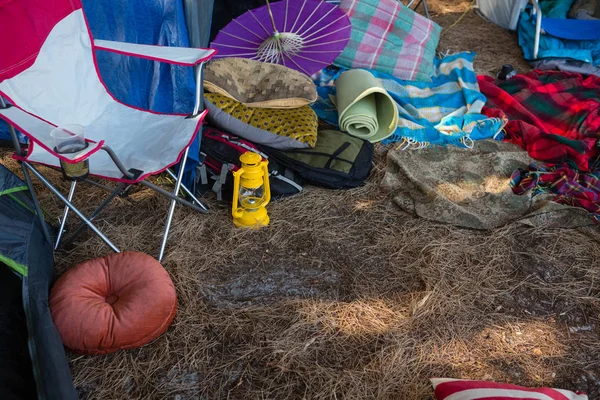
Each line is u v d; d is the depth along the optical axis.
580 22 3.66
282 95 2.46
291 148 2.39
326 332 1.74
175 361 1.63
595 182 2.35
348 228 2.18
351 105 2.53
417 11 4.44
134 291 1.64
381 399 1.55
